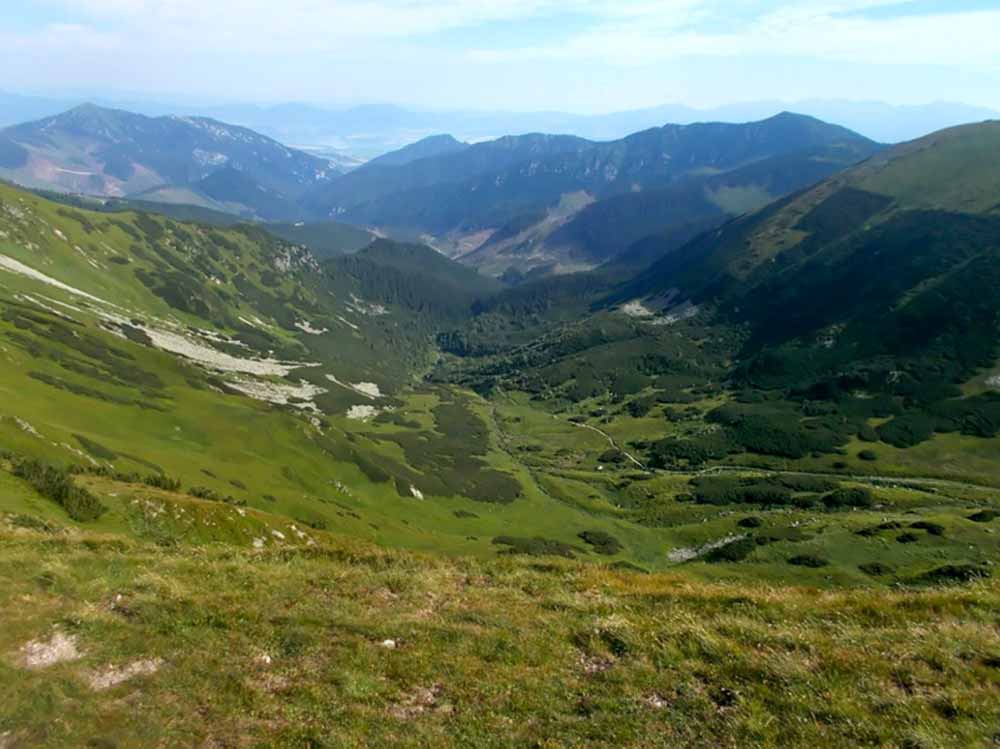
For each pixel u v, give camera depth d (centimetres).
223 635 1953
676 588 2450
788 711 1572
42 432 6938
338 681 1752
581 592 2405
